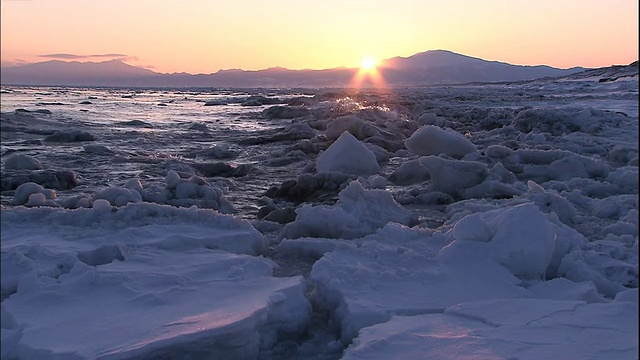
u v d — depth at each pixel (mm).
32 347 2963
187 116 31625
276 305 3723
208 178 10984
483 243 4848
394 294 4031
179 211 5727
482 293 4078
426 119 20750
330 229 6137
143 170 11664
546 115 17422
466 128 20359
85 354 2842
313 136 17953
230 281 4047
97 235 4992
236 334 3158
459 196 8906
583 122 16969
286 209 7438
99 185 10102
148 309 3504
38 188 8180
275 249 5785
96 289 3791
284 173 11875
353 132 16062
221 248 5156
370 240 5492
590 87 55938
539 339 3129
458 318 3543
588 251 5090
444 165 9102
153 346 2908
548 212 6922
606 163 10984
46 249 4426
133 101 53062
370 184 9070
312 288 4562
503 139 15422
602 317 3453
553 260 4988
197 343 3025
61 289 3746
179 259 4566
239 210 8359
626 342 3068
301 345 3734
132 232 5094
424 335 3219
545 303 3715
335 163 10594
